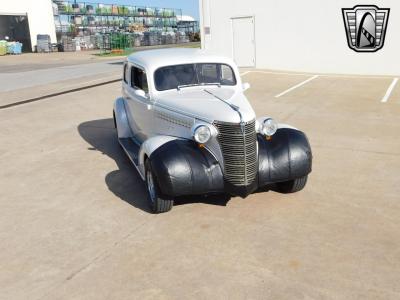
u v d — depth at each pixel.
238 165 4.86
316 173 6.37
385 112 10.16
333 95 12.56
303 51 18.11
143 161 5.35
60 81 17.44
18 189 6.24
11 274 4.06
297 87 14.26
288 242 4.41
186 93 5.86
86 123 10.31
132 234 4.72
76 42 43.66
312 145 7.79
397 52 16.09
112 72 20.02
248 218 4.98
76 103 12.77
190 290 3.70
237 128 4.76
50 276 4.01
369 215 4.95
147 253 4.32
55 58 32.47
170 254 4.28
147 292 3.70
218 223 4.88
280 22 18.34
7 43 39.22
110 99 13.24
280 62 18.84
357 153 7.24
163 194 4.92
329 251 4.21
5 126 10.19
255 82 15.71
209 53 6.50
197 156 4.91
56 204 5.64
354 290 3.60
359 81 14.96
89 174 6.75
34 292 3.78
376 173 6.29
